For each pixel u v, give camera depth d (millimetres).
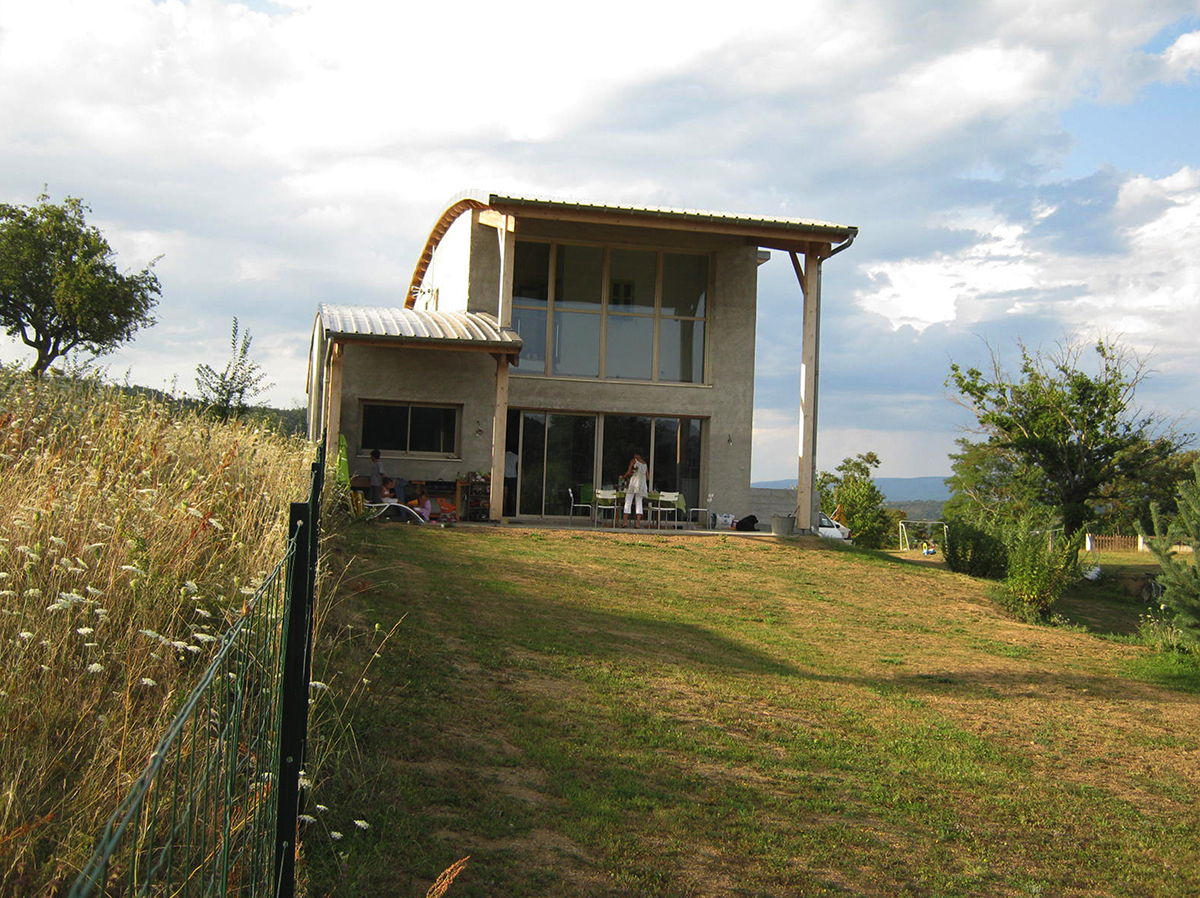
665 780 6621
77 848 3248
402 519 19734
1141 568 31906
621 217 19703
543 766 6434
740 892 5195
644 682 9039
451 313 22562
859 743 8297
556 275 22375
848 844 6125
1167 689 12055
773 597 15211
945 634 14266
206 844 2697
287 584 3580
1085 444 31328
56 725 3926
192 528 5855
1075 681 12047
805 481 21078
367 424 21000
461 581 12477
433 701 7129
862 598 16078
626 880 5062
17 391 8180
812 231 20188
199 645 4930
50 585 4645
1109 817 7316
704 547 18844
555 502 22109
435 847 4930
